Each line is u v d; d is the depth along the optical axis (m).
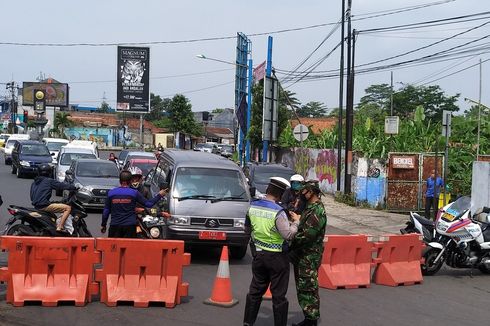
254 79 41.69
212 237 11.03
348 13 23.78
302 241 6.88
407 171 22.48
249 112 38.59
